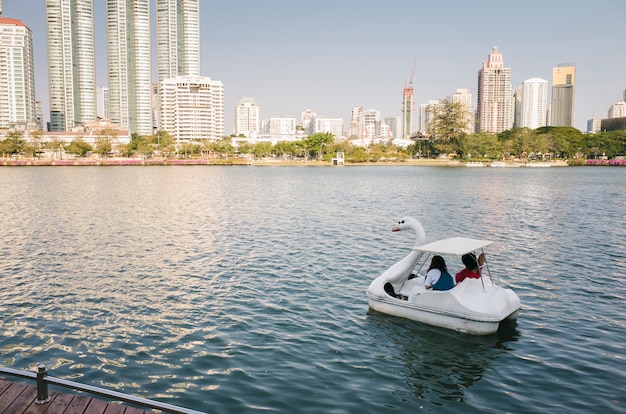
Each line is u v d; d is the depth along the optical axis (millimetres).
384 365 11938
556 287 18828
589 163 189250
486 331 13625
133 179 96688
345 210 44438
